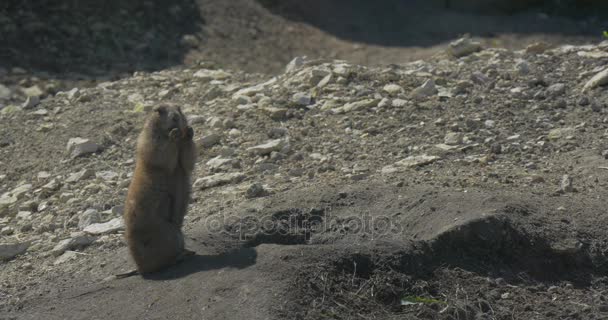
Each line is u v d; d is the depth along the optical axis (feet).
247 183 55.11
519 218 42.75
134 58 111.34
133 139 68.18
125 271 44.29
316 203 46.98
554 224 42.91
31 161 67.72
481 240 41.52
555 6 140.05
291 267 38.58
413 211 44.78
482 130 60.23
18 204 60.39
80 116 74.84
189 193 42.65
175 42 118.11
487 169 53.11
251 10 133.08
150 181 40.88
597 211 44.21
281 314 35.81
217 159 60.13
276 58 120.37
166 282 40.27
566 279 41.37
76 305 40.52
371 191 47.80
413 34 132.87
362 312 37.73
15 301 43.62
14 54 104.42
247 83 78.69
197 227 46.96
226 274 39.09
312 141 61.77
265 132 64.28
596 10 136.98
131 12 121.49
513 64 73.97
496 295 39.45
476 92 67.56
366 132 61.93
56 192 61.11
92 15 117.50
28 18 112.16
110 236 51.13
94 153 66.69
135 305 38.91
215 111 70.38
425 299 38.58
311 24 134.92
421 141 59.36
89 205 56.90
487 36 129.08
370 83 71.61
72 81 99.86
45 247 51.80
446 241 41.34
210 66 108.68
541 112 62.64
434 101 66.33
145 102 76.38
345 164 56.65
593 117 60.39
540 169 52.80
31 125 75.31
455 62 78.48
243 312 36.17
